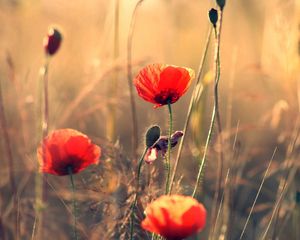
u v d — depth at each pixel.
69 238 1.76
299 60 1.79
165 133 1.94
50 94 1.96
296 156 1.75
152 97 1.27
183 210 1.13
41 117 1.87
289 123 1.86
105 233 1.48
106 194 1.46
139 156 1.65
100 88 1.94
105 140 1.70
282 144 2.00
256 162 2.00
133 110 1.62
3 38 2.26
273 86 2.05
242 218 1.86
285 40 1.78
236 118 2.18
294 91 1.87
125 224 1.42
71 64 2.15
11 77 1.89
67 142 1.26
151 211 1.14
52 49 1.67
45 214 1.74
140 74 1.27
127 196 1.42
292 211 1.69
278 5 1.80
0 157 1.82
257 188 1.93
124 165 1.45
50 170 1.27
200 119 1.71
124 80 1.99
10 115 1.93
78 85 2.07
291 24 1.78
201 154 1.69
